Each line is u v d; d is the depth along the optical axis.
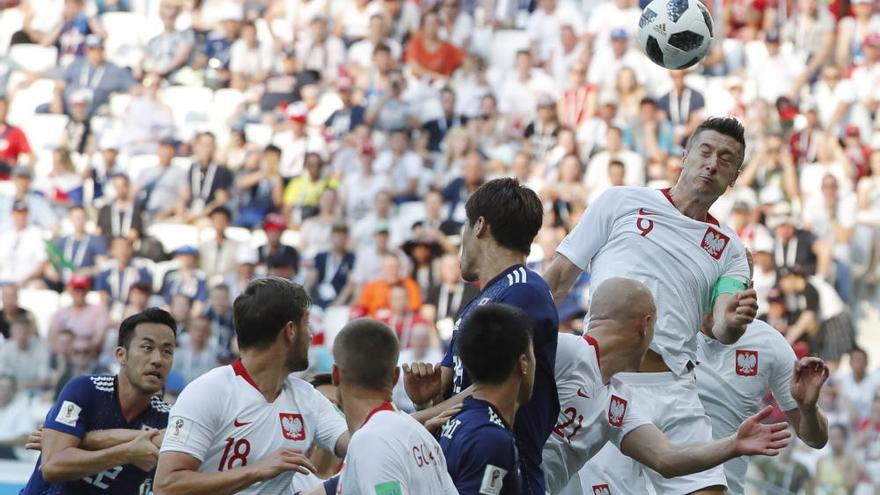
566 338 10.59
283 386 10.12
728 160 12.28
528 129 35.47
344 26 39.97
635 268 12.38
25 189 32.84
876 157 33.88
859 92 36.12
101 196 34.03
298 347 9.88
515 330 9.05
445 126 35.94
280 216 31.06
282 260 29.95
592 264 12.73
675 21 13.70
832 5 37.94
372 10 40.19
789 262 30.02
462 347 9.14
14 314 26.14
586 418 10.66
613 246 12.52
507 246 10.02
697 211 12.48
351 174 33.84
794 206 32.56
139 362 11.24
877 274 31.81
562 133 33.38
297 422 10.00
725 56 37.72
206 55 38.97
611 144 32.72
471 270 10.21
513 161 33.22
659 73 35.81
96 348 26.30
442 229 31.55
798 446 21.36
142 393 11.31
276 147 33.88
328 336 29.66
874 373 24.91
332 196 32.56
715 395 14.47
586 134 33.88
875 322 31.39
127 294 29.83
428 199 32.12
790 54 37.22
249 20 39.22
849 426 23.36
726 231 12.55
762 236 30.11
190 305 27.75
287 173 34.94
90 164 34.50
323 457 12.40
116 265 30.08
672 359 12.48
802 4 38.00
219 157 34.34
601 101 35.31
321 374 12.58
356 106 36.22
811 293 28.14
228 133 37.59
